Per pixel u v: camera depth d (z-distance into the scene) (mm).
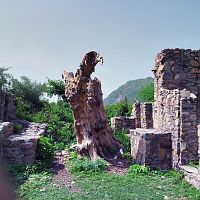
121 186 9672
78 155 13641
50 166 12641
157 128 14133
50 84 30297
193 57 14086
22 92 28719
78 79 14203
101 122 14906
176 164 11625
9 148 12156
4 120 19375
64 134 19672
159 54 14188
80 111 14281
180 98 11586
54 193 8867
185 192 9102
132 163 13180
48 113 23984
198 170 9789
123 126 20781
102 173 11508
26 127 19125
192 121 11523
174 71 13945
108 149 14594
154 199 8328
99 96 15219
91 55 13875
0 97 18156
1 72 28547
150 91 35156
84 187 9570
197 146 11477
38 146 12961
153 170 11820
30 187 9539
